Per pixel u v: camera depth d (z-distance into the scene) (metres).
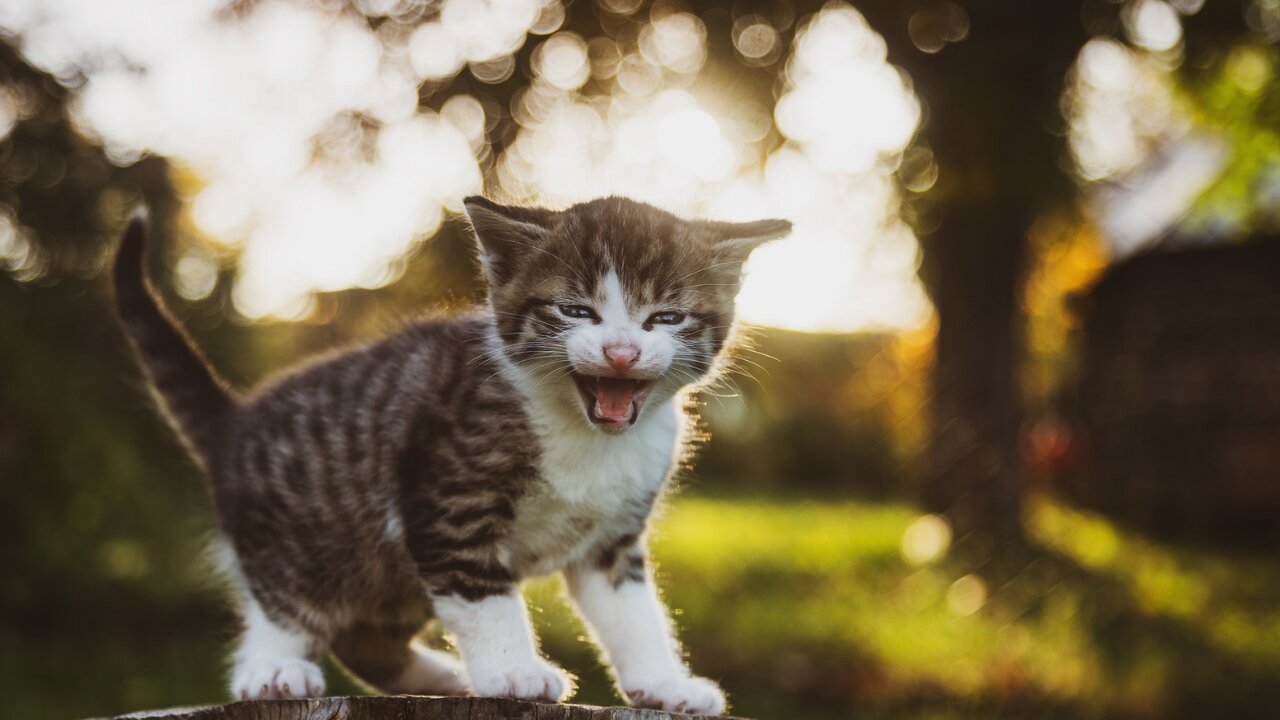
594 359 0.56
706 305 0.59
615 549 0.58
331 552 0.58
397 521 0.56
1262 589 1.33
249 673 0.57
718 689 0.57
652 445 0.58
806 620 1.06
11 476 0.97
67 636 1.00
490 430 0.55
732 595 1.17
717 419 2.45
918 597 1.16
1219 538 1.88
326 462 0.58
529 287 0.57
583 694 0.87
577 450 0.56
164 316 0.64
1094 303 2.07
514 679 0.53
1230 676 0.92
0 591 0.97
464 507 0.55
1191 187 1.90
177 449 1.06
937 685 0.89
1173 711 0.86
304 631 0.59
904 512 1.85
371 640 0.61
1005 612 1.10
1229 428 1.91
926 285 1.42
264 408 0.61
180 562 1.01
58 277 1.02
